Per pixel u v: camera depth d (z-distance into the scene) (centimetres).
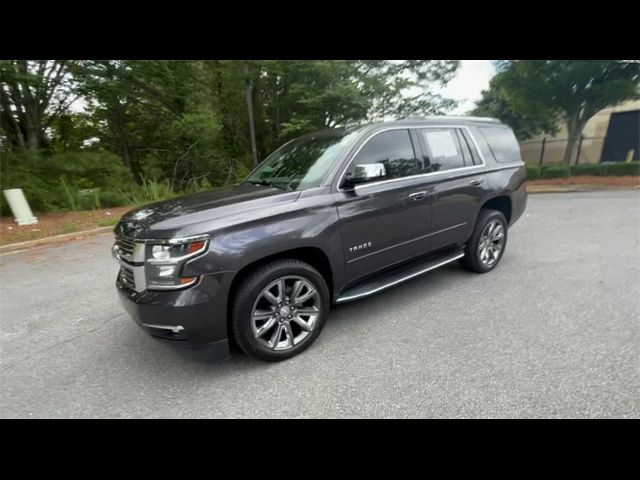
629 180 1279
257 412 227
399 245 345
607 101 1303
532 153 2020
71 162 1084
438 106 1509
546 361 260
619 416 208
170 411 232
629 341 279
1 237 751
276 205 270
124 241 265
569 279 412
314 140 373
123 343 322
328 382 251
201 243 236
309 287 287
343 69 1260
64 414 234
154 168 1428
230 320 261
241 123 1501
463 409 219
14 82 949
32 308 410
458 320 329
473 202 407
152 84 1218
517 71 1339
